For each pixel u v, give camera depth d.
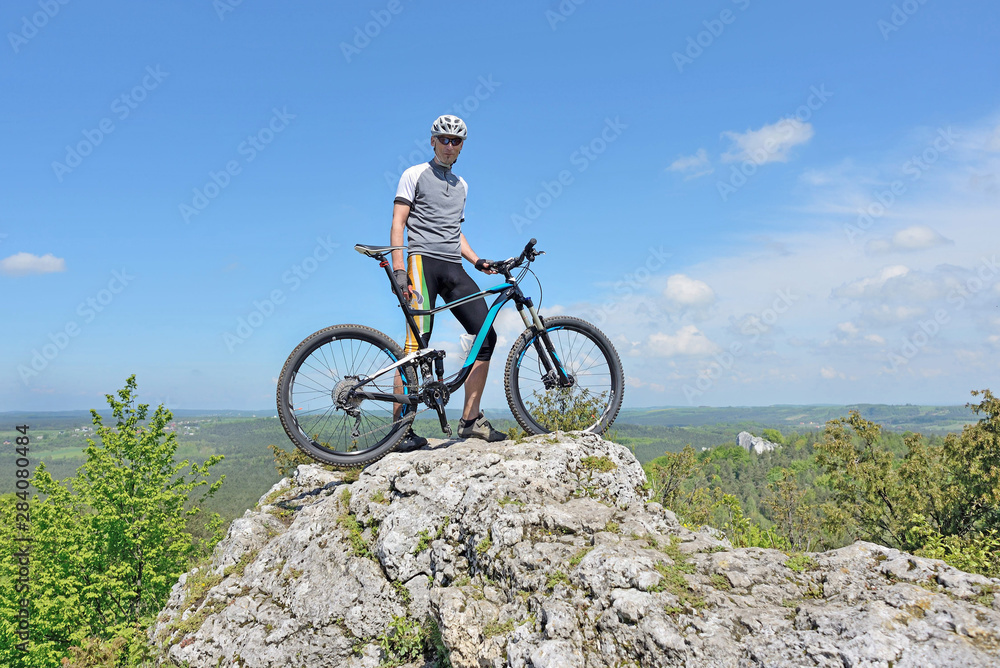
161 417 17.28
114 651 5.24
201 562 5.14
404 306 4.49
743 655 2.34
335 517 4.48
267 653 3.91
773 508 28.95
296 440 4.39
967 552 5.97
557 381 4.85
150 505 16.28
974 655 2.07
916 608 2.34
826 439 30.56
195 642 4.14
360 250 4.39
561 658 2.59
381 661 3.78
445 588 3.31
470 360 4.66
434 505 4.05
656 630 2.51
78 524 16.33
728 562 2.87
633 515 3.56
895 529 27.30
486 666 2.91
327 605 3.97
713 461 103.00
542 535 3.44
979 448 26.48
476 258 5.12
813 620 2.39
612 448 4.52
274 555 4.50
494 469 4.12
